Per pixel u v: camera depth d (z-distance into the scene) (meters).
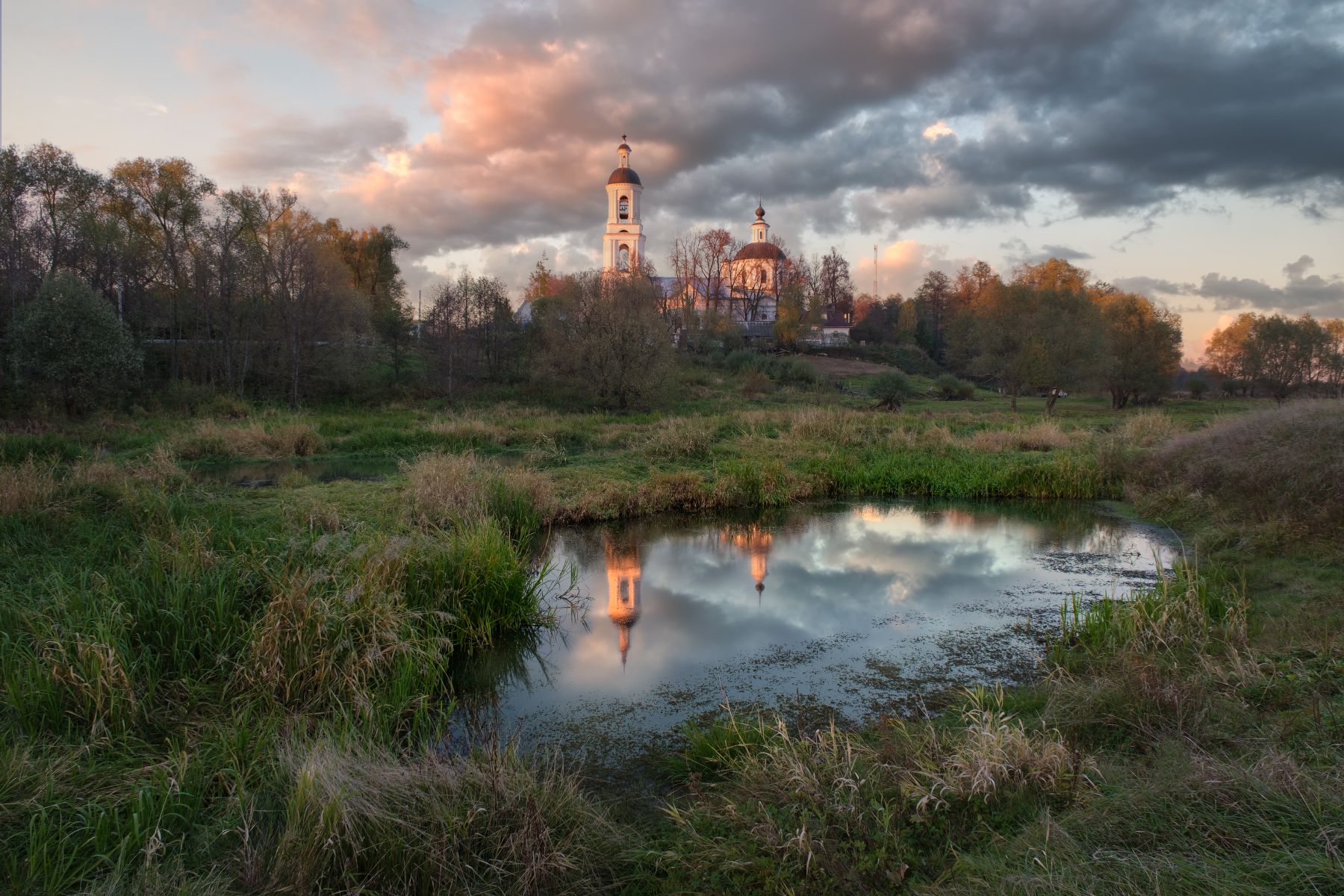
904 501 13.54
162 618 5.41
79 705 4.46
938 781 3.72
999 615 7.40
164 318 31.88
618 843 3.68
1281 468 9.62
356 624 5.55
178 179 31.92
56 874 3.09
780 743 4.49
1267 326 44.44
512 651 6.61
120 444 18.59
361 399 32.22
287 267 31.58
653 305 34.91
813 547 10.30
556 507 11.51
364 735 4.48
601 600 8.03
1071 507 12.85
